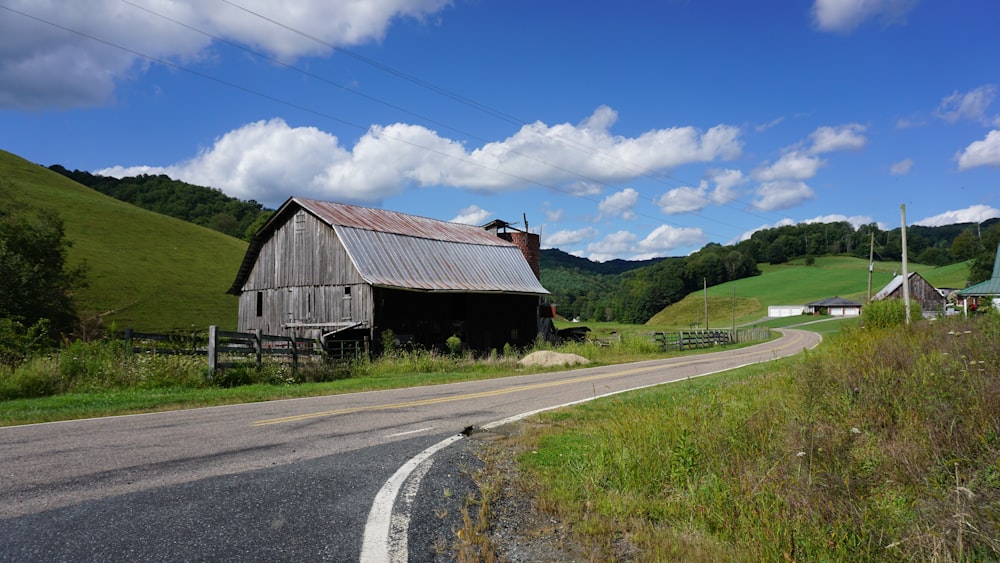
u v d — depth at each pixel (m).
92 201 82.31
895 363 9.11
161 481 5.40
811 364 11.34
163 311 53.62
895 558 3.99
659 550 4.04
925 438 6.02
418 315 30.30
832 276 143.12
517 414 10.14
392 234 31.36
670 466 5.85
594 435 7.74
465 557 3.87
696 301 141.12
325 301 29.17
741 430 6.79
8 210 41.97
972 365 7.87
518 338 37.06
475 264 34.97
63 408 10.46
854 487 5.23
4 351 14.80
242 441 7.43
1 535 3.96
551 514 4.91
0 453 6.58
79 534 4.00
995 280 41.28
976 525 4.10
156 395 12.52
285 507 4.72
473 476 5.99
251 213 152.38
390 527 4.36
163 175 177.38
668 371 20.33
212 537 4.01
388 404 11.47
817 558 3.93
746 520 4.47
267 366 16.47
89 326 43.69
